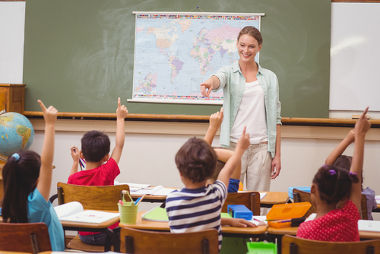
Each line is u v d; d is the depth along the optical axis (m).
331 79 4.25
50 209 1.98
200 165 1.79
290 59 4.27
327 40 4.23
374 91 4.22
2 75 4.57
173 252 1.69
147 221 2.13
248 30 3.41
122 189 2.50
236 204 2.43
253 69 3.52
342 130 4.25
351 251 1.59
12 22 4.57
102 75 4.46
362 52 4.23
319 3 4.24
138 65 4.43
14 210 1.88
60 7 4.49
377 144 4.22
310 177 4.30
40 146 4.51
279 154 3.57
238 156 2.00
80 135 4.51
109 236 2.13
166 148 4.45
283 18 4.27
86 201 2.50
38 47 4.52
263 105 3.48
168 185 4.46
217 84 3.33
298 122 4.23
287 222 2.10
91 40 4.46
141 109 4.43
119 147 2.95
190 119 4.34
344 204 1.86
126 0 4.43
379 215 4.28
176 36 4.39
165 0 4.39
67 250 2.62
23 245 1.74
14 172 1.86
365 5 4.22
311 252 1.61
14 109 4.32
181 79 4.39
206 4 4.35
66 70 4.49
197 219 1.80
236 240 2.36
